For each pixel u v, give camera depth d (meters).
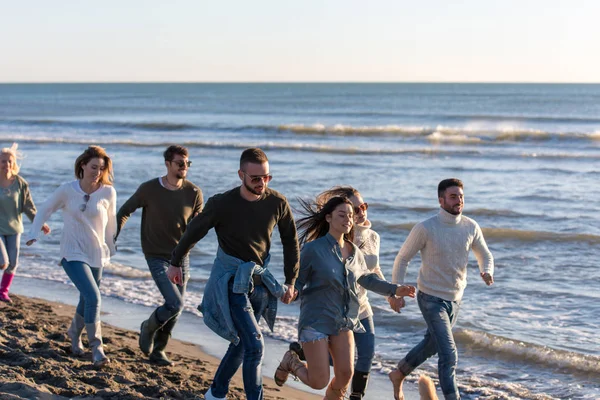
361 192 19.58
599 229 14.44
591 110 71.25
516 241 13.20
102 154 5.70
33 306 8.69
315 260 4.62
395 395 5.63
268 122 53.75
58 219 15.73
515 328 8.21
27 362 5.59
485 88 196.38
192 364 6.66
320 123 52.03
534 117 51.66
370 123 51.56
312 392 6.29
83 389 5.02
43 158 28.72
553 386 6.40
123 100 119.06
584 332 8.01
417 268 11.18
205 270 11.18
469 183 21.44
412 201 18.05
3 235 8.30
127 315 8.79
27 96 146.50
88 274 5.71
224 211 4.54
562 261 11.67
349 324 4.66
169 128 44.88
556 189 20.02
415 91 161.50
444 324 5.15
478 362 7.11
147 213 5.96
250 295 4.59
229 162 27.16
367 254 5.25
